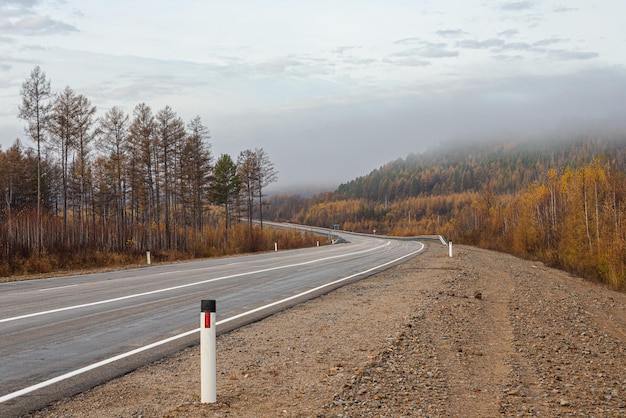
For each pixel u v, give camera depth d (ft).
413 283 66.69
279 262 105.81
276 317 40.16
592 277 131.85
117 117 186.91
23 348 28.55
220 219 351.25
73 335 32.04
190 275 74.38
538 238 200.75
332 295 53.78
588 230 158.71
